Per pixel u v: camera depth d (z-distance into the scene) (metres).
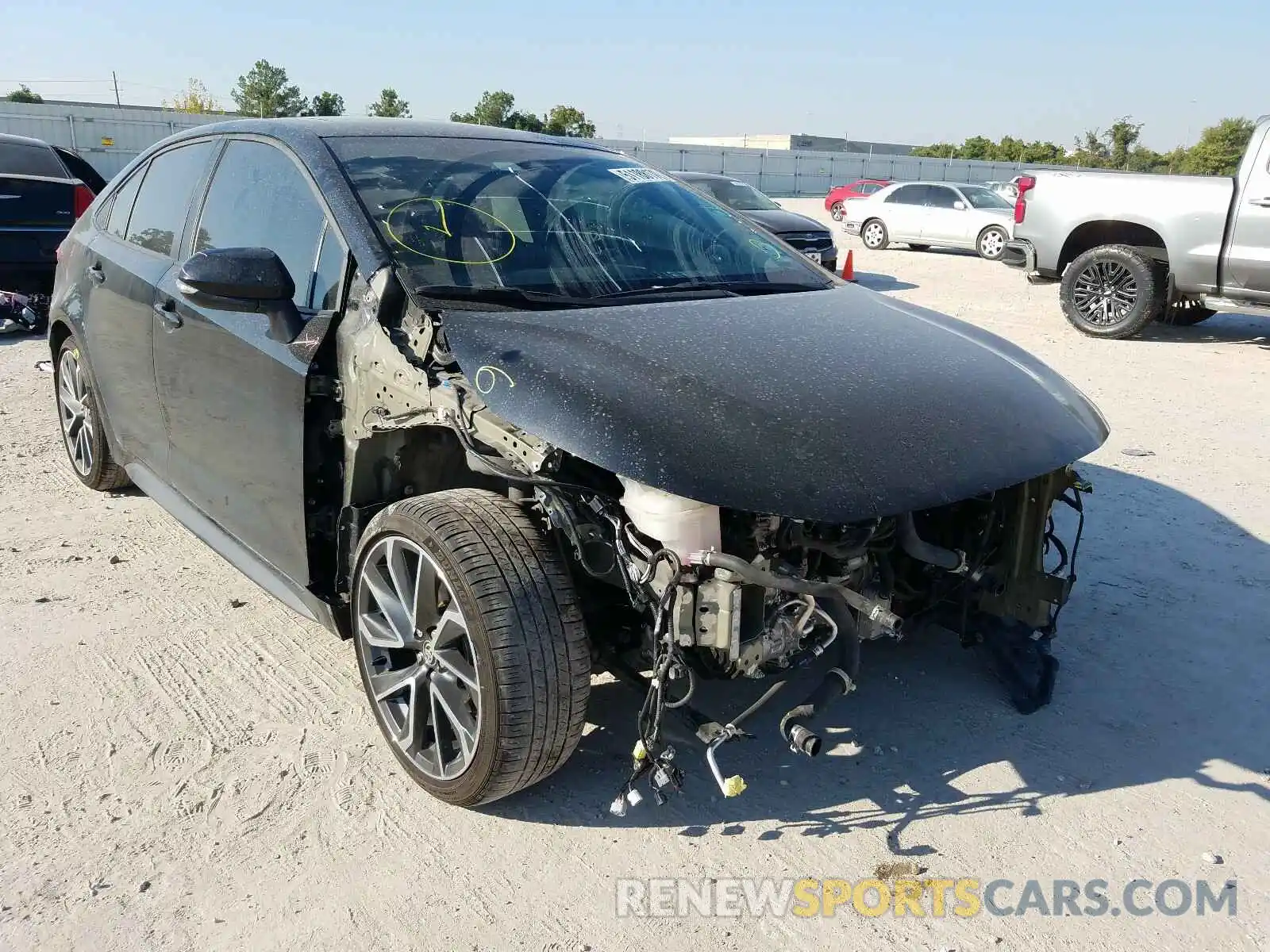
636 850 2.57
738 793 2.34
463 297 2.84
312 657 3.52
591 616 2.80
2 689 3.27
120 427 4.39
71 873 2.46
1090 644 3.66
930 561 2.77
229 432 3.35
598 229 3.38
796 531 2.42
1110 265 9.73
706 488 2.23
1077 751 3.01
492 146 3.68
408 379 2.72
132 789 2.78
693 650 2.45
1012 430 2.68
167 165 4.17
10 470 5.45
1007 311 11.66
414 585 2.74
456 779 2.62
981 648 3.57
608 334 2.73
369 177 3.19
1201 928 2.32
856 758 2.96
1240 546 4.55
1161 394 7.41
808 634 2.57
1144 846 2.60
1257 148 8.78
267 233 3.35
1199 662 3.54
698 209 3.82
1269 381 7.90
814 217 30.20
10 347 8.68
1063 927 2.32
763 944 2.26
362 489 2.96
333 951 2.23
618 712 3.16
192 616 3.81
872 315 3.30
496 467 2.52
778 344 2.84
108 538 4.55
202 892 2.40
